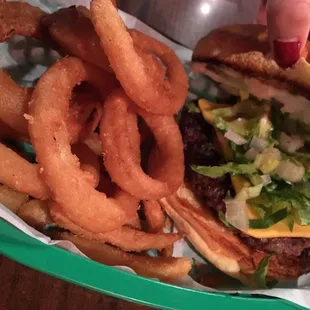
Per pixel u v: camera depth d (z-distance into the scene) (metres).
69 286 0.21
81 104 0.21
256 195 0.23
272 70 0.22
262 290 0.22
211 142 0.25
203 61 0.26
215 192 0.23
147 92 0.19
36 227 0.20
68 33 0.20
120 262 0.20
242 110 0.25
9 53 0.23
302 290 0.22
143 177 0.20
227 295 0.21
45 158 0.18
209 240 0.23
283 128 0.24
